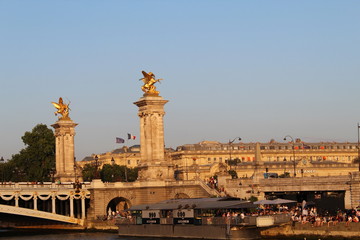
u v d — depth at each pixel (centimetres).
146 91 18550
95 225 17900
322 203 18612
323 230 13538
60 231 18338
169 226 15112
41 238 16575
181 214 14862
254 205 14238
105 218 17950
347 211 14750
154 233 15438
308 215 14412
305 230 13838
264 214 14075
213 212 14375
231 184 17812
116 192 18338
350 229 13138
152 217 15512
